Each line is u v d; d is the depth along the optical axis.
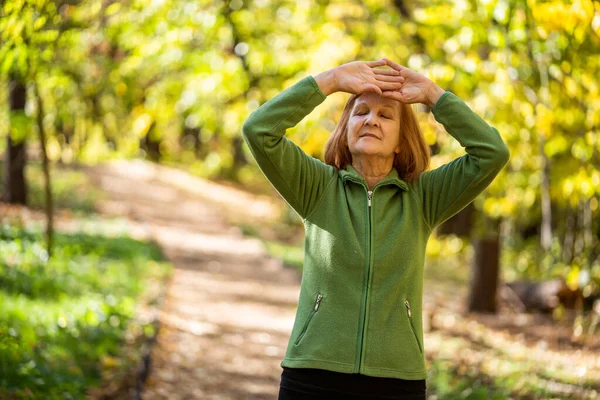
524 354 8.34
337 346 2.79
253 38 9.95
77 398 5.29
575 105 7.06
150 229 19.22
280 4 10.16
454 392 6.26
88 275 10.28
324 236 2.91
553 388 6.41
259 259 17.66
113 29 9.03
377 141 2.96
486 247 11.90
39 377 5.32
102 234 15.05
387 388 2.80
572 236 10.09
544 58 7.04
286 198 2.97
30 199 18.30
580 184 7.33
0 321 6.19
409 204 2.99
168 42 9.34
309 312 2.86
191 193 28.88
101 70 10.21
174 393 6.43
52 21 6.64
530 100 7.45
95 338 6.97
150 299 10.32
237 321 10.26
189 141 36.78
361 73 2.97
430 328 9.74
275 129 2.89
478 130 2.91
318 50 9.12
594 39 5.98
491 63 7.93
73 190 21.00
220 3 9.20
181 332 8.88
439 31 8.06
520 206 11.55
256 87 10.17
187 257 16.31
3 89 10.51
